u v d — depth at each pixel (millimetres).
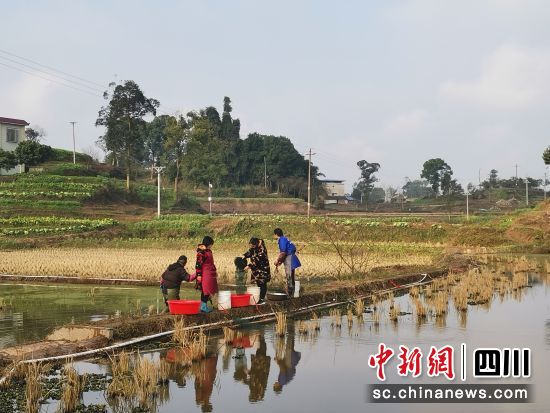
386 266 28609
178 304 13492
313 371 9852
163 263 29078
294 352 11227
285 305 15992
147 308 17000
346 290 19312
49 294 20312
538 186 135125
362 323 14328
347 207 119625
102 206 66375
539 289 21766
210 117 128125
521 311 16234
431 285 20906
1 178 68812
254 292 15336
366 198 149750
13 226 52219
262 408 7938
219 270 25797
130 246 45219
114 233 52656
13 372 9211
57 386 8844
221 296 14414
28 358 10227
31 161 71312
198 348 10570
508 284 21812
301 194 115000
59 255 35281
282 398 8383
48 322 14750
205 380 9312
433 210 111312
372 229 55750
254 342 12133
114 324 12250
